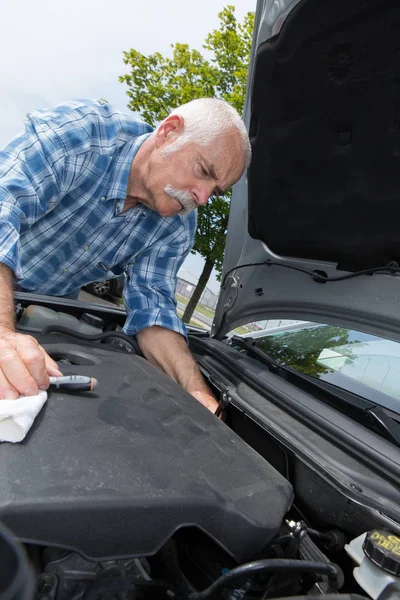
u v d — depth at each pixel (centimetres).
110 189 169
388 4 100
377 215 138
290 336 187
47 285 195
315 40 117
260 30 130
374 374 144
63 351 122
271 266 178
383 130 122
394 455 103
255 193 163
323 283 161
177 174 156
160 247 189
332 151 136
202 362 164
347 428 112
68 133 158
